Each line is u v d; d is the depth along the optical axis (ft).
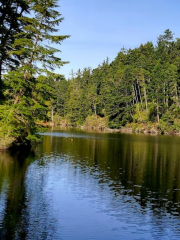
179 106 259.60
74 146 121.29
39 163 78.13
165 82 265.75
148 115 261.03
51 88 93.97
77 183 58.70
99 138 166.30
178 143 146.30
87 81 390.01
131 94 297.12
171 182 62.54
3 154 88.69
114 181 61.72
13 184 55.42
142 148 121.19
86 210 43.21
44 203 45.34
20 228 35.53
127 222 39.32
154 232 36.42
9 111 85.61
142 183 60.95
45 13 86.89
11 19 61.36
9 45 66.33
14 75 84.12
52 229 35.91
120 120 273.54
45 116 100.99
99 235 34.96
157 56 335.47
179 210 44.83
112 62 384.68
